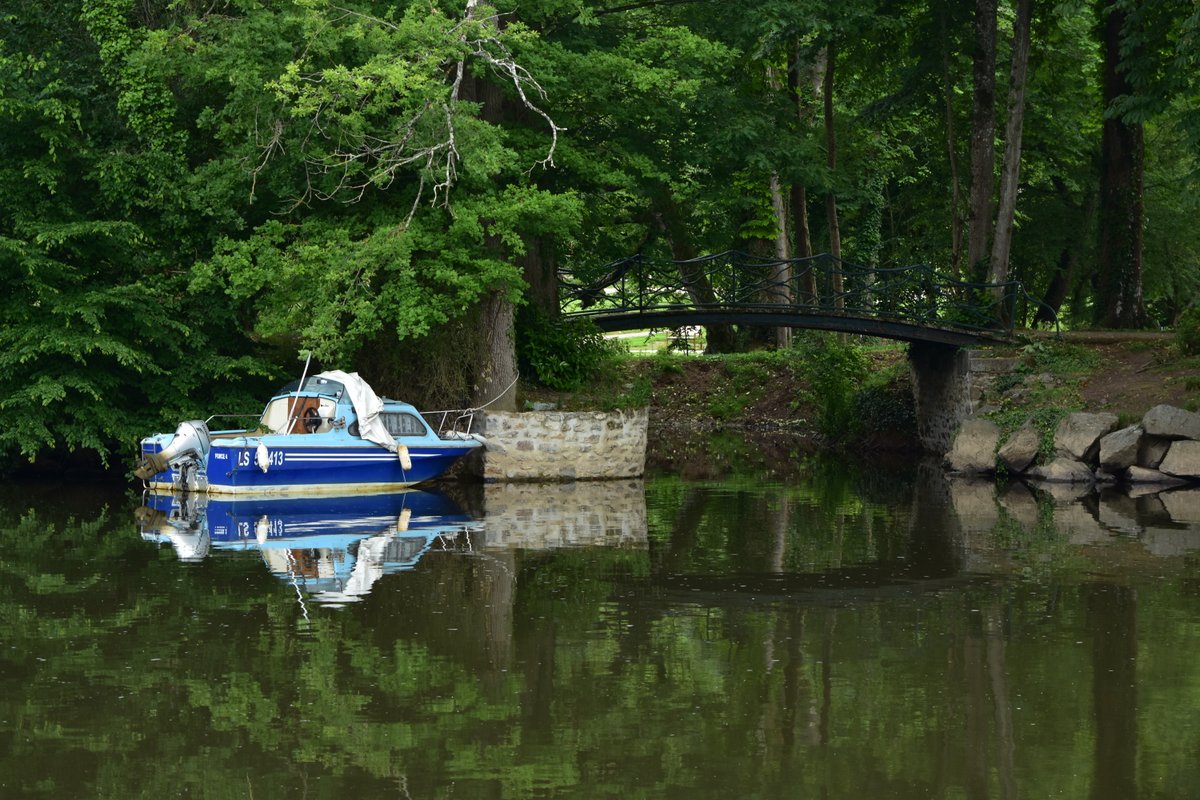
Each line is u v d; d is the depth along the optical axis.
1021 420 25.95
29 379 22.84
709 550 15.58
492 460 23.62
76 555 14.98
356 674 9.75
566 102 24.86
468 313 23.80
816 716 8.79
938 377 29.72
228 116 22.47
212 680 9.55
